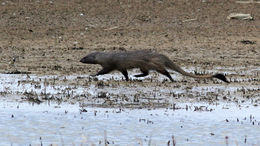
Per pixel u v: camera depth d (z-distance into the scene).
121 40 93.88
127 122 43.25
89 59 60.97
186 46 90.94
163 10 111.50
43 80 61.56
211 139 38.53
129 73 68.25
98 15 107.44
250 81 63.12
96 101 50.88
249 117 45.53
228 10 113.06
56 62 76.38
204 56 83.44
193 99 52.41
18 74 65.69
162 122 43.34
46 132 40.25
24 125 42.09
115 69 60.66
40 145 36.91
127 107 48.56
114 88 57.03
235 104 50.66
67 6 110.75
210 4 115.62
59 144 37.22
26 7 108.75
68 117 44.75
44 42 91.19
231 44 93.06
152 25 104.19
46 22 102.44
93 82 60.56
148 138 38.78
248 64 77.81
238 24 106.19
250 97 53.94
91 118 44.44
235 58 82.38
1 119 43.81
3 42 89.56
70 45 89.81
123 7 112.00
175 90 56.62
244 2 118.12
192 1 116.50
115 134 39.81
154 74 67.38
